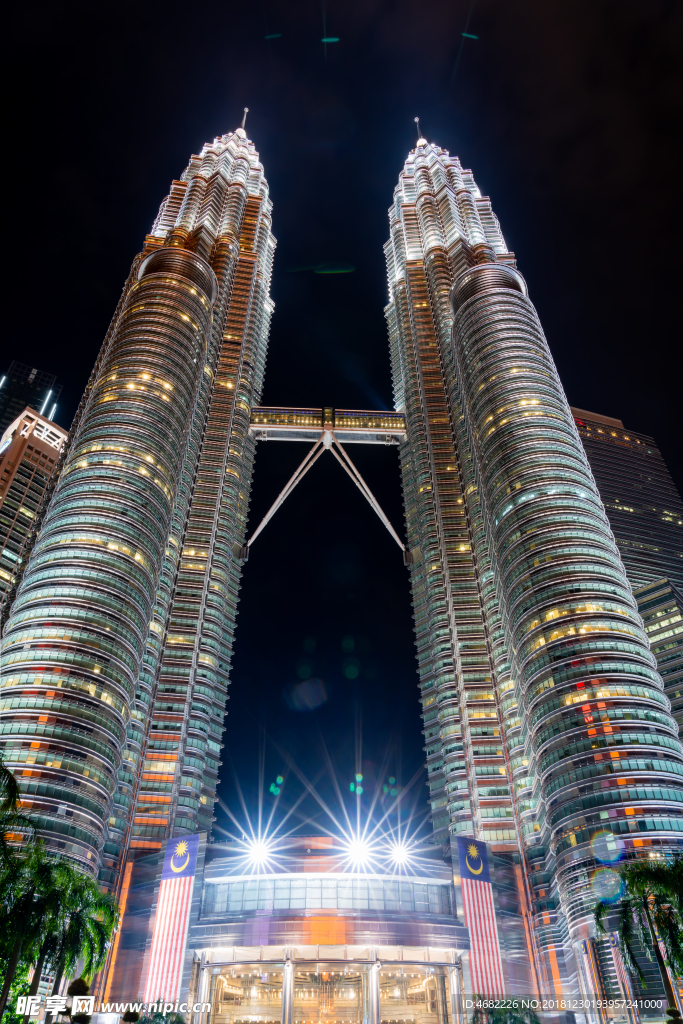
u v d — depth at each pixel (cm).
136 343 19288
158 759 15625
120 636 14050
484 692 17350
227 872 12462
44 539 15462
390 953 10875
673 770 12162
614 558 15700
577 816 12000
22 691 12650
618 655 13625
